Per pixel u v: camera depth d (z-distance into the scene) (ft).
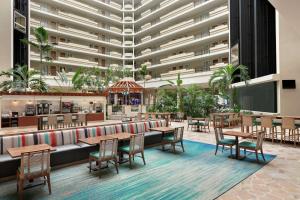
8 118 38.52
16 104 40.06
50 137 18.80
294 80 36.52
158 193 12.91
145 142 25.16
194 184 14.25
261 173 16.26
